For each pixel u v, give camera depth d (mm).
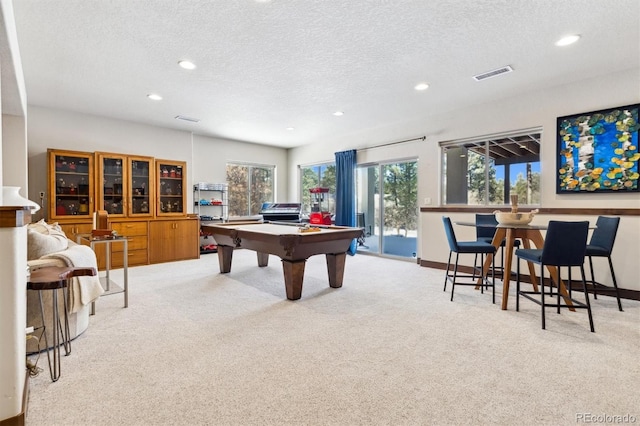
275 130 6324
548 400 1669
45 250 2477
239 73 3600
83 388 1780
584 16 2523
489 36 2822
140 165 5512
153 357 2141
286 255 3371
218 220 6801
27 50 3045
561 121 3928
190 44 2957
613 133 3561
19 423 1446
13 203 2758
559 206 3979
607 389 1765
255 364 2049
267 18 2555
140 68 3461
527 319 2834
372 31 2742
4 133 3822
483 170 4789
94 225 3758
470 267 4660
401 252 6055
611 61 3307
